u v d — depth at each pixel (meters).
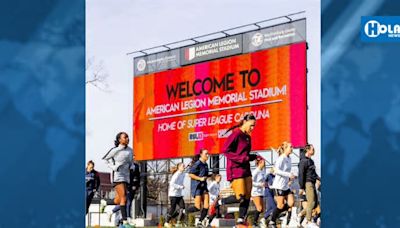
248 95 8.44
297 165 7.94
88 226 8.55
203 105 8.83
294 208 7.76
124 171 7.99
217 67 8.65
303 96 7.98
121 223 7.98
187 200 8.57
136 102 8.73
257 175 7.89
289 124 8.08
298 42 8.01
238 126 7.66
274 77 8.22
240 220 7.51
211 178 8.52
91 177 8.34
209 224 8.33
